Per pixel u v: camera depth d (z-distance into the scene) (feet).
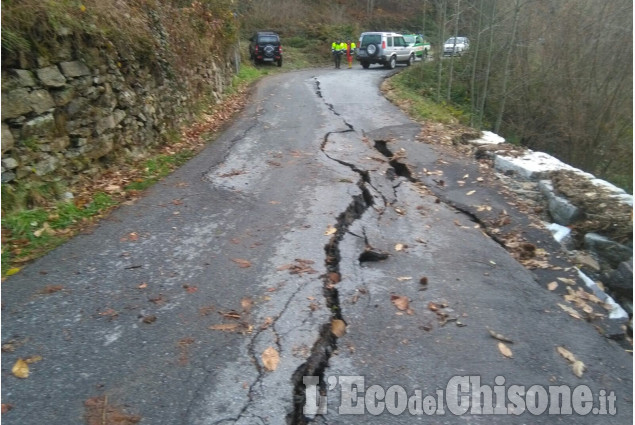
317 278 15.47
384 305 14.33
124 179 23.35
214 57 45.24
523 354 12.67
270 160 27.37
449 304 14.60
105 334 12.51
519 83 60.49
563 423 10.67
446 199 23.16
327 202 21.40
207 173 25.11
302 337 12.62
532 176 24.79
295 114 39.50
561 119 59.47
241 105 44.65
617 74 56.39
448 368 11.95
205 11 45.47
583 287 17.03
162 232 18.35
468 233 19.81
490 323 13.83
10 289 14.29
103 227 18.62
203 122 36.29
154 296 14.21
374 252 17.40
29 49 18.70
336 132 33.60
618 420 10.86
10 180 17.63
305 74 69.26
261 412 10.28
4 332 12.44
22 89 18.25
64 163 20.65
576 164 59.93
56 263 15.83
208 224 19.16
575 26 57.57
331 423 10.25
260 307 13.83
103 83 23.65
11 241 16.48
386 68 81.66
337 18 115.55
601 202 21.27
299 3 115.85
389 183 24.63
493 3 57.00
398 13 130.62
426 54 76.43
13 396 10.47
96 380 10.98
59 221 18.30
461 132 34.78
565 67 58.23
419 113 40.60
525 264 18.26
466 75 64.54
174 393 10.68
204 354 11.89
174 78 33.06
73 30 21.50
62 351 11.86
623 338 15.01
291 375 11.33
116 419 9.96
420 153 28.99
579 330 14.05
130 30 27.45
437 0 68.44
